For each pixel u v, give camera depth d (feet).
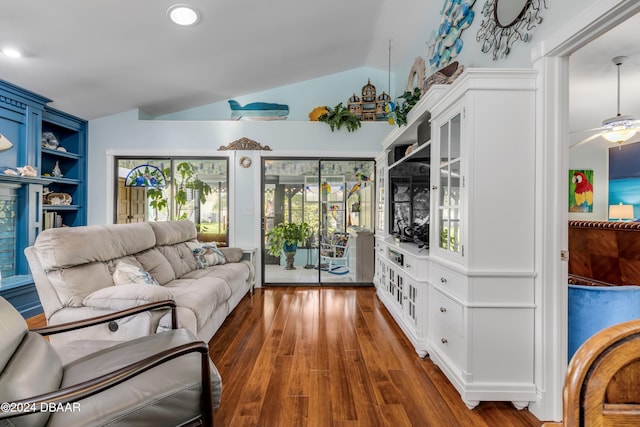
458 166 5.81
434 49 9.97
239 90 14.42
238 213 13.82
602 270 9.50
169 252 9.62
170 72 11.14
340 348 7.57
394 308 9.46
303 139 13.85
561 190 5.06
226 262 11.83
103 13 7.48
